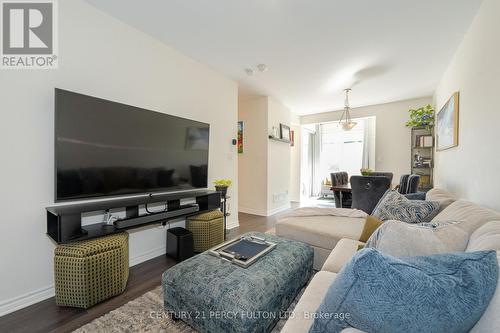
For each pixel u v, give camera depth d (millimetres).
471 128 2098
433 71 3236
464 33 2289
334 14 2051
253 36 2428
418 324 537
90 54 1991
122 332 1389
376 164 5086
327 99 4676
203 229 2672
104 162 1947
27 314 1558
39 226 1722
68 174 1729
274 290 1308
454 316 551
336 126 7523
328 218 2389
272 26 2246
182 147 2670
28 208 1673
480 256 667
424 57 2820
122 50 2213
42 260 1736
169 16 2121
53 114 1789
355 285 570
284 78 3557
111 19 2127
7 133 1583
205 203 2857
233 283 1264
